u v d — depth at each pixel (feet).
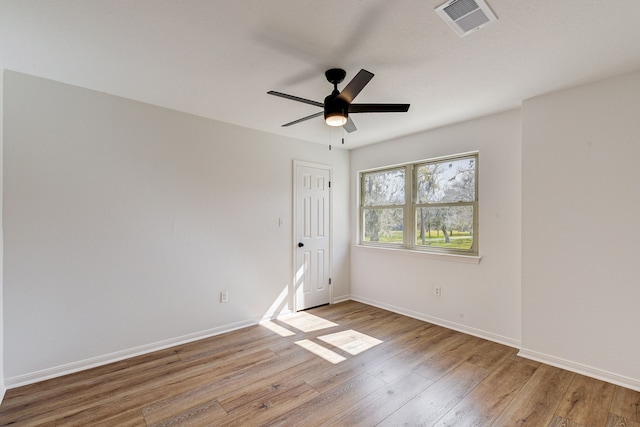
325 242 14.55
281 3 5.03
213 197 10.92
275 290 12.66
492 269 10.44
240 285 11.60
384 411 6.66
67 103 8.20
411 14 5.30
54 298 8.03
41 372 7.84
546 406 6.79
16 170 7.52
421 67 7.20
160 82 8.07
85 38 6.07
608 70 7.32
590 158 7.98
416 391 7.40
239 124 11.50
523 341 9.14
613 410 6.63
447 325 11.66
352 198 15.60
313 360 8.98
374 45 6.28
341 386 7.61
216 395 7.24
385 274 13.97
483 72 7.44
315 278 14.16
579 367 8.15
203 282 10.67
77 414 6.55
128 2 4.99
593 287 7.94
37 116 7.79
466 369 8.43
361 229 15.57
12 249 7.47
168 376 8.07
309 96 8.96
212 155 10.89
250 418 6.43
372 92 8.59
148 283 9.53
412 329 11.44
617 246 7.61
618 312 7.59
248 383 7.75
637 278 7.36
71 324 8.27
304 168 13.70
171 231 9.98
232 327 11.37
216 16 5.38
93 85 8.27
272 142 12.59
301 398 7.12
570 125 8.29
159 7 5.13
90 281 8.55
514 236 9.92
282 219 12.92
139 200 9.36
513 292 9.95
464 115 10.44
